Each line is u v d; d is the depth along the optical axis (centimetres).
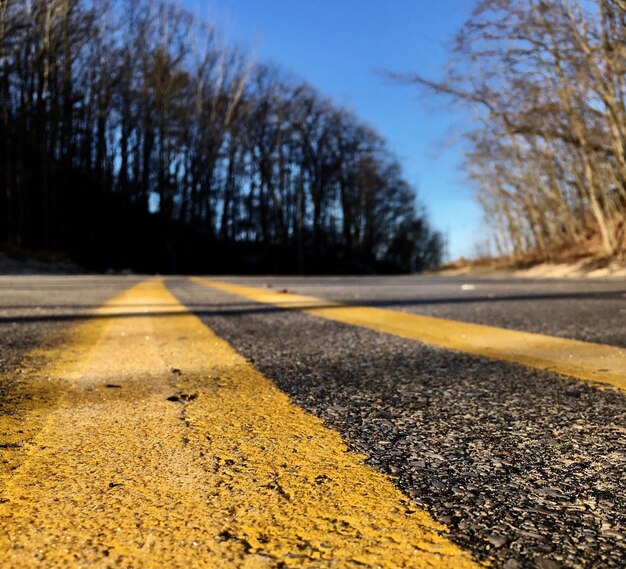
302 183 4556
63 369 206
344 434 128
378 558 70
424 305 518
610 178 1961
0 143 2702
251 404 156
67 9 2762
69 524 79
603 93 1591
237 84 3716
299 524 80
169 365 217
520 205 2823
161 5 3272
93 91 3145
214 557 70
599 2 1471
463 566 68
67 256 2655
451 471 105
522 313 432
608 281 1223
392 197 5441
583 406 155
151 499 88
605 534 79
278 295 693
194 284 1098
